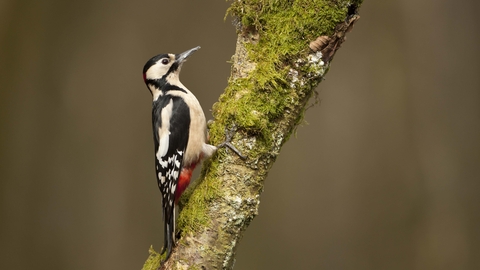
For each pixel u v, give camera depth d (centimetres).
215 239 488
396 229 1173
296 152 1217
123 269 1194
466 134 1190
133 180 1219
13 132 1166
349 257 1175
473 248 1154
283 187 1205
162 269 499
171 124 600
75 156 1196
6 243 1150
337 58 1229
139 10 1216
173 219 519
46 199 1180
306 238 1192
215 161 506
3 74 1159
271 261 1180
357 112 1217
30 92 1179
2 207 1150
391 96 1209
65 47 1197
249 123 486
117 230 1202
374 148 1208
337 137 1217
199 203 500
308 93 496
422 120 1198
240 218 493
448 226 1159
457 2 1209
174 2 1230
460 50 1203
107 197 1205
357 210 1194
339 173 1209
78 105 1201
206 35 1238
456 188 1176
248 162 493
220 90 1234
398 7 1211
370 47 1222
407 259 1159
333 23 473
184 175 586
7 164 1159
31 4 1169
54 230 1178
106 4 1208
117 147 1215
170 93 635
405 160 1193
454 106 1199
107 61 1211
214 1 1241
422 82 1207
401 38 1212
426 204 1173
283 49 482
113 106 1212
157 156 609
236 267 1168
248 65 504
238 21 519
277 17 488
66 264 1176
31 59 1177
